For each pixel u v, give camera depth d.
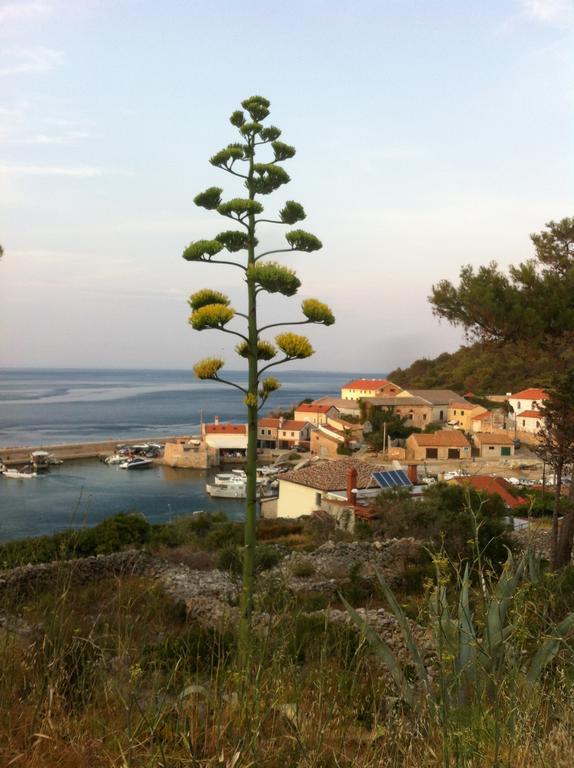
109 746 3.08
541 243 21.81
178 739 3.14
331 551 21.25
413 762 3.00
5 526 47.59
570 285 19.83
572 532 17.73
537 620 4.07
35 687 3.49
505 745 3.04
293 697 3.34
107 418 164.62
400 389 108.31
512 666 3.51
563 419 17.17
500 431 85.31
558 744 3.05
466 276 20.58
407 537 25.14
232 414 176.12
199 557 20.48
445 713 2.95
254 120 7.39
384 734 3.09
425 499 29.11
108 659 3.94
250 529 5.98
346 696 3.47
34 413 179.00
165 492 68.88
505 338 20.58
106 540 23.84
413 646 4.04
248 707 3.18
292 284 6.28
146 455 93.25
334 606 15.20
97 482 74.69
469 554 17.62
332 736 3.16
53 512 54.81
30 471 81.12
